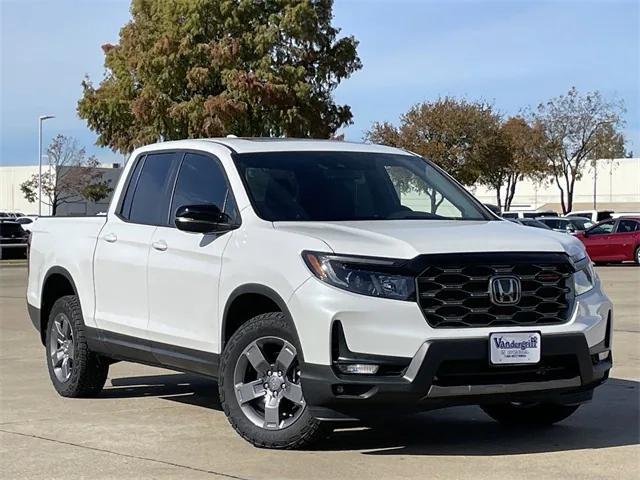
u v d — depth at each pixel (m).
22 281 26.22
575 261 6.46
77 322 8.47
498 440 6.82
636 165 78.38
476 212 7.64
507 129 59.03
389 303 5.87
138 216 8.01
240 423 6.52
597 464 6.08
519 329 6.01
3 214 58.78
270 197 6.99
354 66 37.38
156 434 7.07
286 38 36.09
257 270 6.44
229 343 6.57
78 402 8.44
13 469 6.06
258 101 34.75
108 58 37.78
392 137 55.53
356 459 6.21
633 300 18.41
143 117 35.69
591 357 6.31
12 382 9.51
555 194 81.56
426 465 6.05
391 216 7.17
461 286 5.97
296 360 6.25
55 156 72.88
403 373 5.84
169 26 35.88
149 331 7.54
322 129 36.50
